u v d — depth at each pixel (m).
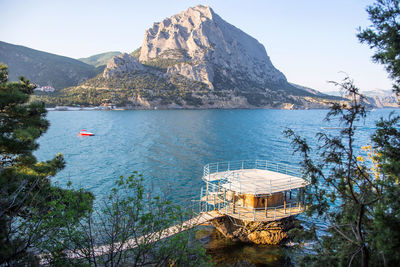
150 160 57.22
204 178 27.25
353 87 9.50
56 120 159.50
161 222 11.92
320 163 11.47
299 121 167.00
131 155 62.22
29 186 12.12
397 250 8.09
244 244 23.50
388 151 10.88
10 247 9.23
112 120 160.12
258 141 83.50
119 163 54.50
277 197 24.86
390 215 8.86
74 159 58.03
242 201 24.97
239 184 24.86
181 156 61.41
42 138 88.38
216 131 109.62
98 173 46.94
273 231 23.39
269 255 21.69
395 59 10.36
